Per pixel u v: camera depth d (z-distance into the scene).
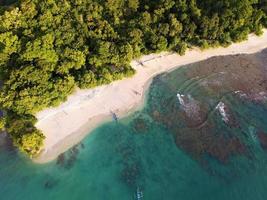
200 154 63.53
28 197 58.25
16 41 66.94
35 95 62.53
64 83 64.56
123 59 69.44
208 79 73.88
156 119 67.81
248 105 70.25
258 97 71.56
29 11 70.25
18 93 62.44
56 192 58.91
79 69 68.81
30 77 63.00
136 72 73.00
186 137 65.69
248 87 73.00
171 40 73.88
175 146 64.56
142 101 70.06
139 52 72.94
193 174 61.22
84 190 59.31
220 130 66.56
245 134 66.06
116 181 60.34
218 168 61.78
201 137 65.62
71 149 63.28
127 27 74.06
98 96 68.81
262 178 60.59
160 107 69.44
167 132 66.31
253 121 68.00
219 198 58.53
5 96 62.53
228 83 73.44
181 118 68.06
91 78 67.19
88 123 66.12
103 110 67.75
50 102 64.56
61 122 65.31
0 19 69.38
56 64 67.06
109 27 71.81
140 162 62.66
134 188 59.56
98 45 69.12
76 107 67.06
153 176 61.00
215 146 64.50
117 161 62.66
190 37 74.62
